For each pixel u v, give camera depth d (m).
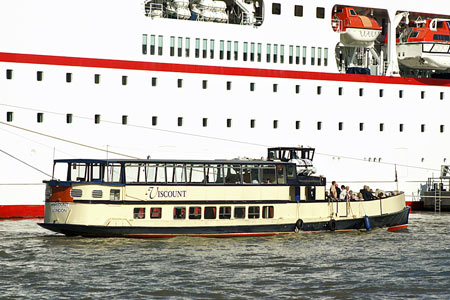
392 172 153.88
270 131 140.62
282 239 109.06
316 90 145.12
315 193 116.62
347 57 157.50
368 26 149.88
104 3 127.12
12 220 121.75
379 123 152.25
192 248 99.31
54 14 123.94
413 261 93.44
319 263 91.56
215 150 135.88
